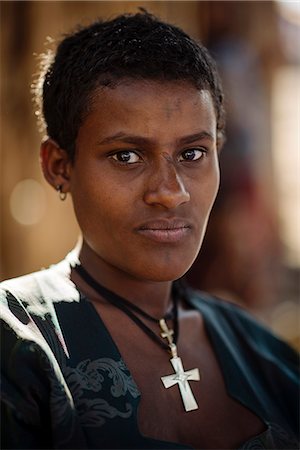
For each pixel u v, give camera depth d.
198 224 1.20
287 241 6.04
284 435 1.28
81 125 1.17
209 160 1.21
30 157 3.25
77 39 1.25
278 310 4.10
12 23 3.16
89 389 1.09
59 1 3.14
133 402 1.11
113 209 1.15
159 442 1.08
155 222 1.14
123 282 1.26
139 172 1.14
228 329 1.47
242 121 3.42
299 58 4.34
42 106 1.33
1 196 3.29
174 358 1.26
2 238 3.31
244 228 3.41
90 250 1.27
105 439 1.06
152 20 1.27
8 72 3.19
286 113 8.41
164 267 1.15
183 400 1.23
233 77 3.39
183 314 1.39
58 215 3.30
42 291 1.18
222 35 3.46
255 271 3.52
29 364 1.02
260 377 1.43
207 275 3.36
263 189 3.70
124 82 1.13
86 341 1.14
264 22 3.73
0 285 1.15
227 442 1.24
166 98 1.13
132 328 1.24
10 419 1.00
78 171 1.20
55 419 1.01
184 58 1.17
